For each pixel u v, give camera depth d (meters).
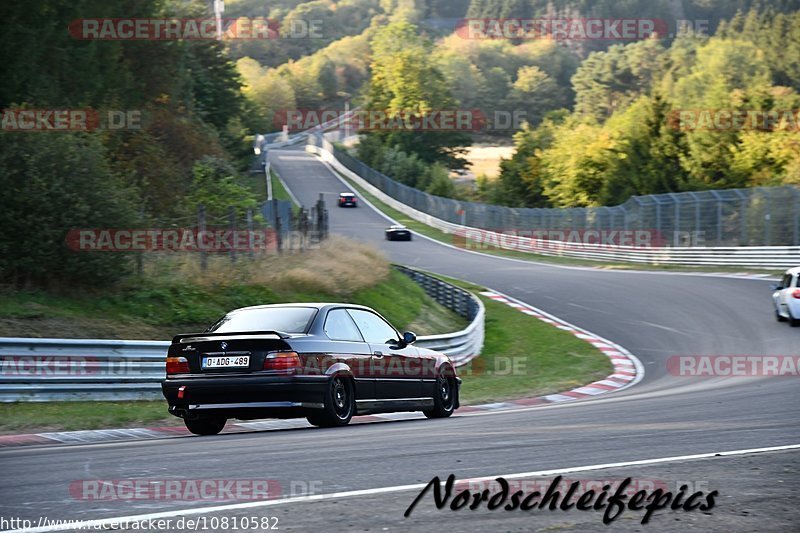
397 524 9.26
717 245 81.75
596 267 93.19
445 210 147.25
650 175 134.50
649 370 39.41
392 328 23.00
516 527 9.12
